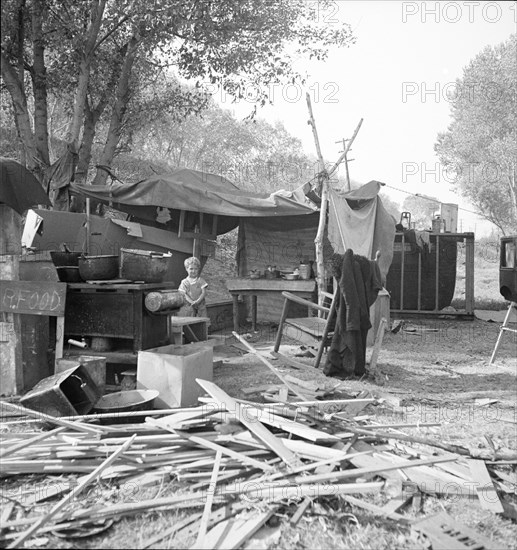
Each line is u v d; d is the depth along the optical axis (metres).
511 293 14.79
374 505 3.28
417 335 11.51
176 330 6.97
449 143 34.50
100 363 5.12
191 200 10.73
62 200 12.07
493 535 3.07
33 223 8.21
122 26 14.70
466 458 4.04
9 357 5.68
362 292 6.89
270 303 12.48
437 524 3.10
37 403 4.61
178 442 3.99
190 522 3.10
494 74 31.77
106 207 13.82
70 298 6.17
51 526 3.02
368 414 5.34
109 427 4.25
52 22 13.12
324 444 4.12
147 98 17.23
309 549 2.89
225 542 2.88
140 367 5.45
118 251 10.77
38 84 12.97
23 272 6.05
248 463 3.72
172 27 13.44
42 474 3.71
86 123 14.84
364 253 10.66
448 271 14.98
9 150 16.95
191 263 8.43
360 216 10.96
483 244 32.28
